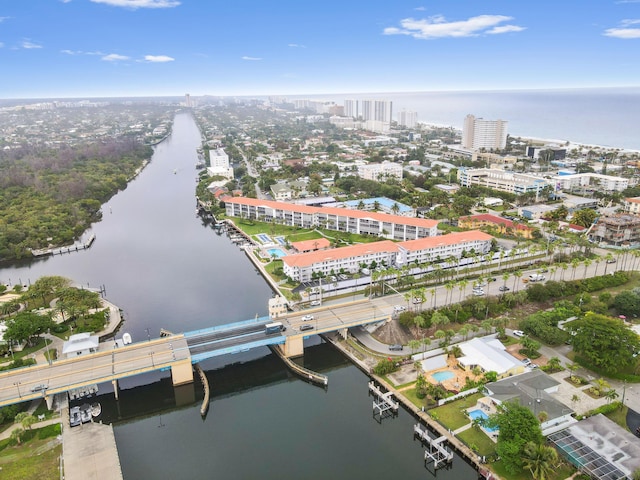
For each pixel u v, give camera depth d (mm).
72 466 142875
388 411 175000
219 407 183875
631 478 129625
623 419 159250
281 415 177625
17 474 139750
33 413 168000
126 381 197750
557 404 157000
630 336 185000
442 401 170000
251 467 150500
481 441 151500
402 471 147750
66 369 183375
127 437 167000
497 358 190125
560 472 137125
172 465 152000
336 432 167125
